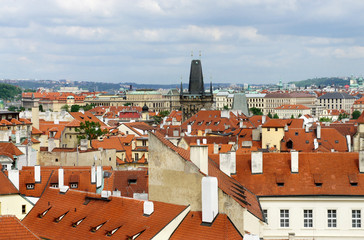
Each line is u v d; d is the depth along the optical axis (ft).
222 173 338.13
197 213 269.03
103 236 274.16
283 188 348.18
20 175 386.52
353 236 341.21
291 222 343.87
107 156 647.56
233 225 257.55
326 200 343.26
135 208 283.38
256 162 357.41
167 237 260.62
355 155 362.33
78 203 306.76
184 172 276.41
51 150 621.72
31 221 309.22
